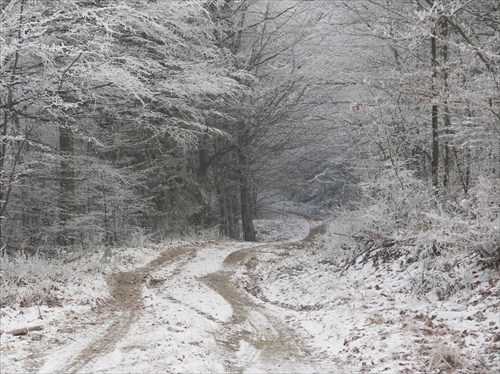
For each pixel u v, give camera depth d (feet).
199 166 89.86
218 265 58.44
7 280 32.89
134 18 46.03
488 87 32.55
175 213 80.23
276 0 86.43
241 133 88.58
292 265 54.80
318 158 118.42
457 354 20.16
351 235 46.88
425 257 35.50
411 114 44.93
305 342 27.96
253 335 29.32
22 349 22.20
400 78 45.06
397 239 39.40
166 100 58.54
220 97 75.25
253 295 45.39
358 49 59.62
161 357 21.27
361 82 57.00
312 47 81.87
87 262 46.62
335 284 39.99
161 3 50.70
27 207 65.77
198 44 67.92
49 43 44.86
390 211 42.09
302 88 83.46
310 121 98.22
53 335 24.99
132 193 71.51
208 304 37.32
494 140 33.40
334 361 23.73
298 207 169.17
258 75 89.15
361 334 26.23
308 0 83.92
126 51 56.54
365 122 47.70
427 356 21.22
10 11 37.50
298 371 22.00
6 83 38.52
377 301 32.94
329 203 153.17
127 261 52.13
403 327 25.88
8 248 65.21
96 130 65.10
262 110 85.71
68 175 58.54
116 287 41.24
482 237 30.81
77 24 41.93
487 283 29.12
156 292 41.88
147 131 73.87
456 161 43.01
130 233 70.90
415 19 41.65
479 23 45.39
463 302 28.35
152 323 28.76
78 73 42.91
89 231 66.59
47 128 59.47
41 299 30.89
